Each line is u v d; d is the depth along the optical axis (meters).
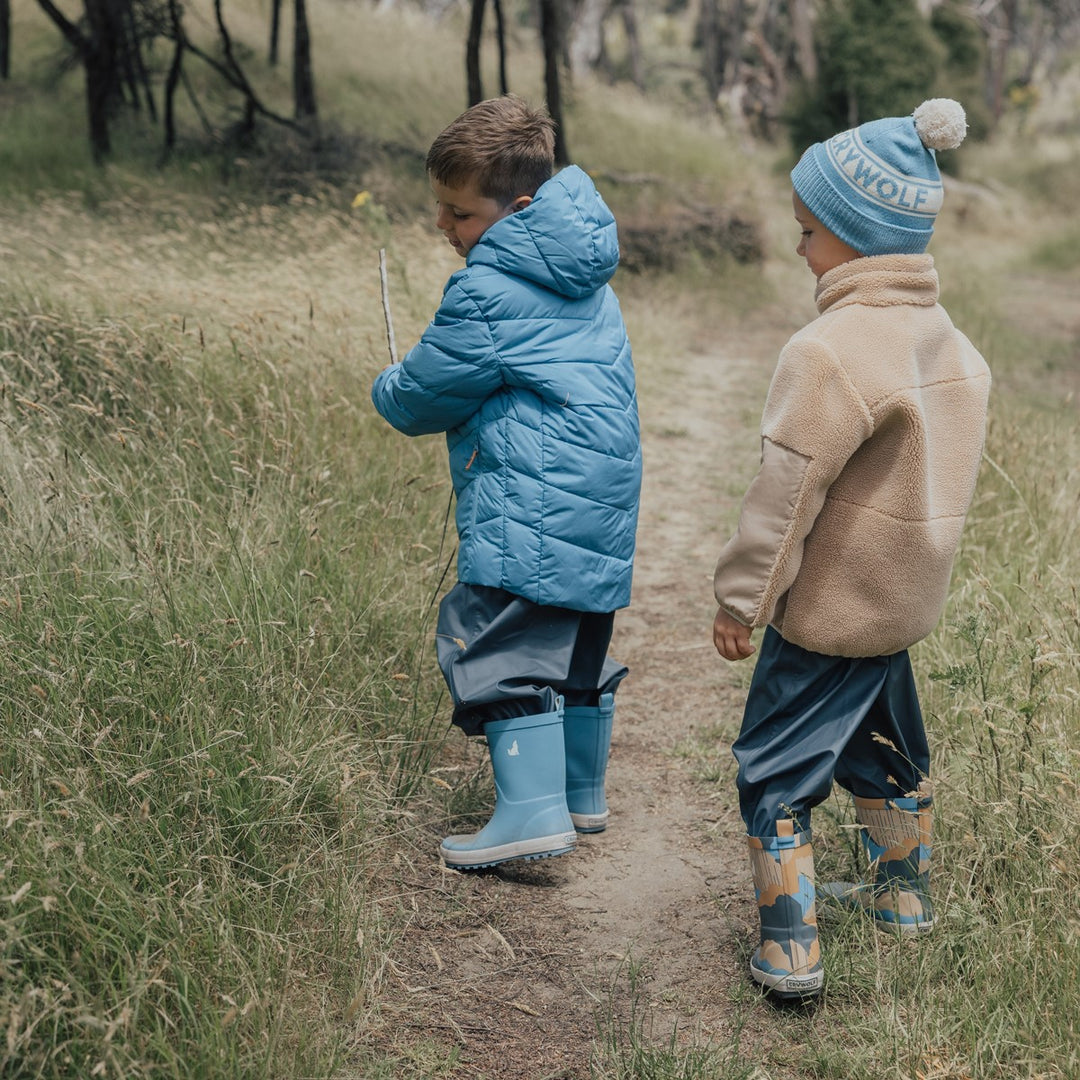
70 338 4.64
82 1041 1.89
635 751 3.55
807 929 2.31
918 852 2.48
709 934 2.66
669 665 4.19
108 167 10.62
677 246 12.16
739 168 15.73
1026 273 16.02
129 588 2.99
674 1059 2.17
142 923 2.14
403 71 16.97
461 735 3.41
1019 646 3.26
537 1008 2.39
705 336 10.43
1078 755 2.65
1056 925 2.34
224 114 12.80
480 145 2.56
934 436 2.24
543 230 2.50
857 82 19.39
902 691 2.40
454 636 2.69
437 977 2.46
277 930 2.32
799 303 12.04
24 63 14.95
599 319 2.67
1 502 3.18
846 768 2.51
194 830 2.48
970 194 20.09
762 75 26.42
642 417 7.47
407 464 4.55
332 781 2.73
